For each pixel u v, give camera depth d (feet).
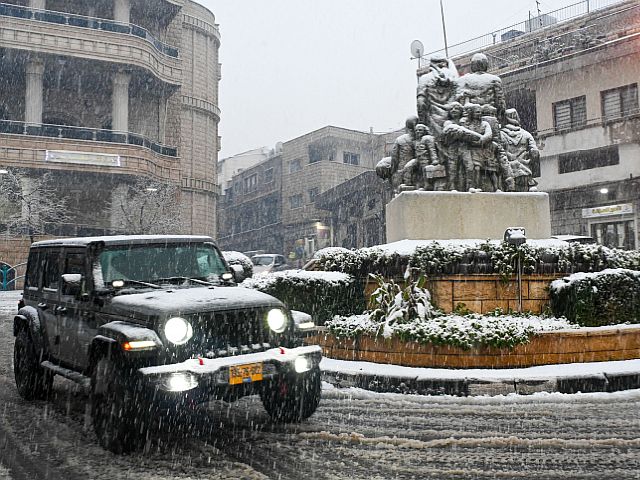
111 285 19.57
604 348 25.63
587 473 14.29
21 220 99.40
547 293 30.14
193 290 19.06
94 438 18.17
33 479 14.57
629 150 85.40
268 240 178.50
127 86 108.06
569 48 93.61
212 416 20.62
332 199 131.23
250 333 17.79
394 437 17.63
